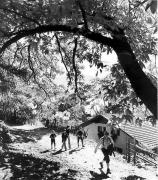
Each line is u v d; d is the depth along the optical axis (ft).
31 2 30.14
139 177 54.34
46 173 46.01
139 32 31.40
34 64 60.39
